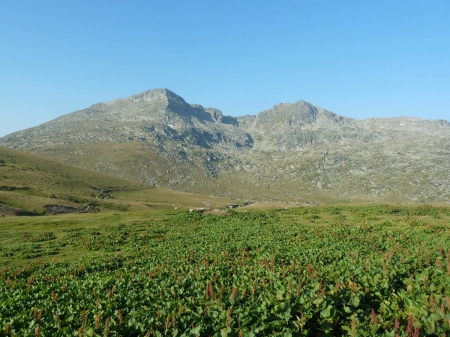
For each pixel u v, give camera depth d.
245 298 15.33
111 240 43.47
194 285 19.20
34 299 19.41
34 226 60.91
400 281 17.56
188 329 12.18
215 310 13.69
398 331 10.98
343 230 41.50
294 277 18.73
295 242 35.78
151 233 48.78
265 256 27.67
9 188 173.25
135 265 29.16
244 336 11.04
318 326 12.50
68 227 58.53
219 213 66.19
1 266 31.66
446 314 11.55
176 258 30.80
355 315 12.48
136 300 17.23
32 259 34.84
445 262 20.06
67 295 19.41
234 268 24.39
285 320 12.19
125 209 184.38
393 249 27.91
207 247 35.59
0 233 51.38
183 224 56.50
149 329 12.41
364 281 16.98
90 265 29.92
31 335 13.11
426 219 47.97
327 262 25.31
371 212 57.06
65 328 13.27
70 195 188.25
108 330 12.41
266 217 59.91
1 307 17.09
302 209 67.31
